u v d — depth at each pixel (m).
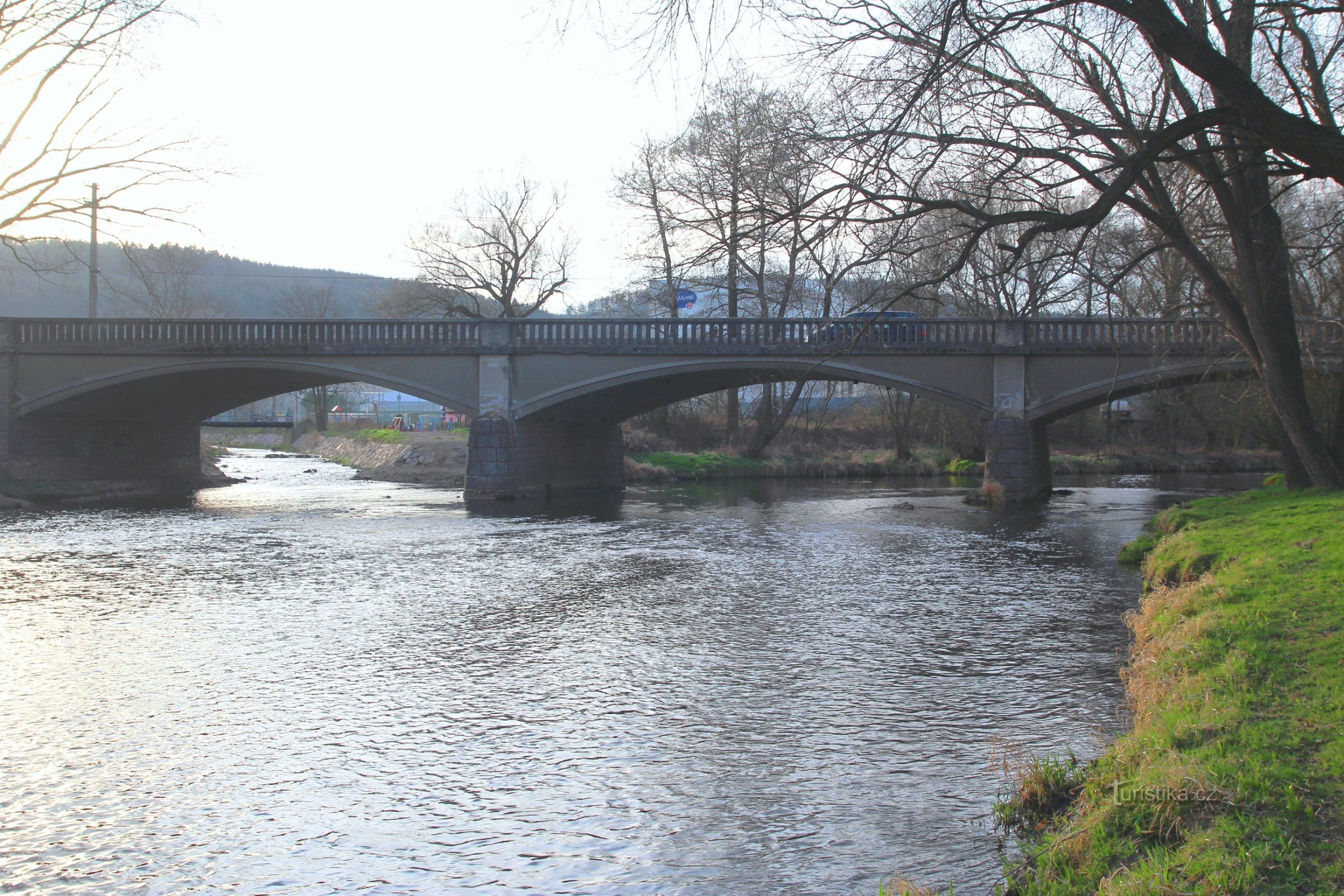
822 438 62.84
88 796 8.40
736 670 12.29
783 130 11.67
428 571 20.64
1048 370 33.62
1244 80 8.23
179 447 46.97
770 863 6.86
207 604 17.02
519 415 37.12
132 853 7.31
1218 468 54.78
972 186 13.38
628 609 16.41
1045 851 6.34
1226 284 21.03
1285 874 4.87
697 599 17.36
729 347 35.25
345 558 22.66
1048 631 14.15
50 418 39.44
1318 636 8.69
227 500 38.75
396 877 6.86
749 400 65.06
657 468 50.50
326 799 8.30
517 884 6.72
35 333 38.31
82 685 11.82
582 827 7.63
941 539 25.55
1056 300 16.02
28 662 12.95
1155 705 8.45
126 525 29.58
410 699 11.19
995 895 6.08
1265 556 12.72
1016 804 7.39
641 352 35.91
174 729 10.19
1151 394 48.47
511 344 36.78
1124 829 5.97
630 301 47.66
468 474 37.25
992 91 12.45
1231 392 34.00
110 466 42.56
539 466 39.56
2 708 10.91
